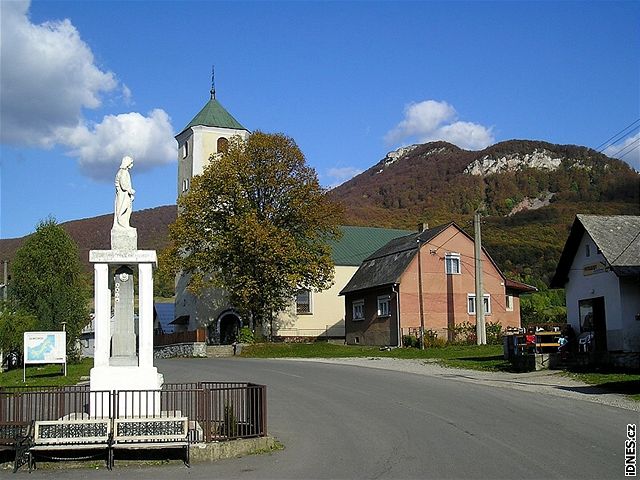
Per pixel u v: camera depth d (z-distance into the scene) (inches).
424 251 2220.7
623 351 1243.8
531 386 1034.7
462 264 2261.3
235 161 2303.2
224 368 1439.5
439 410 808.3
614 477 491.2
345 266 2802.7
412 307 2180.1
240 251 2199.8
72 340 1845.5
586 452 572.4
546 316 2497.5
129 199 698.2
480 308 1916.8
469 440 634.8
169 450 580.1
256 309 2268.7
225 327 2647.6
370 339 2320.4
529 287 2353.6
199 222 2308.1
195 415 660.1
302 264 2241.6
